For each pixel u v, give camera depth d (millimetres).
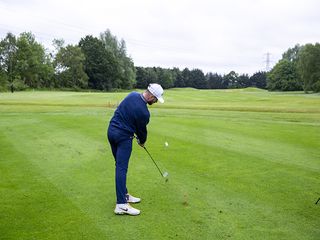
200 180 6738
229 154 9023
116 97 41000
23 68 90688
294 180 6840
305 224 4773
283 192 6109
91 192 5965
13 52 94438
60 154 8766
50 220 4777
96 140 10695
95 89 101688
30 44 95312
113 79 102875
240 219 4902
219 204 5477
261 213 5137
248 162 8227
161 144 10227
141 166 7707
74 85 99250
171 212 5125
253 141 11016
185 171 7355
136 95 5266
